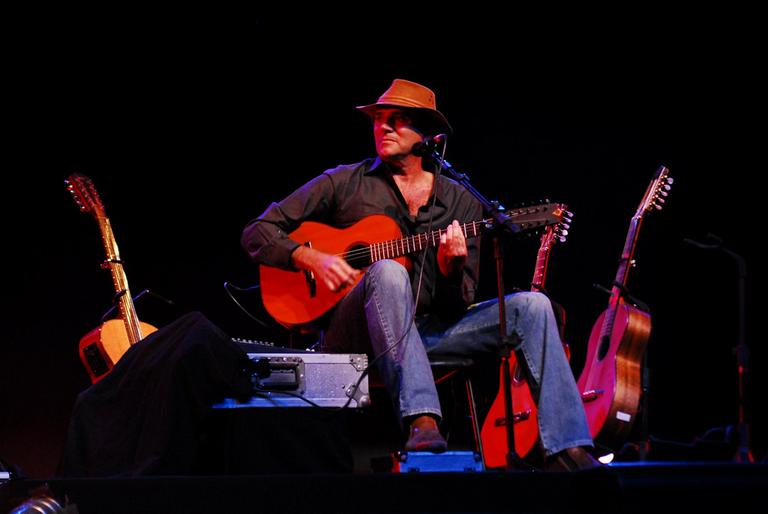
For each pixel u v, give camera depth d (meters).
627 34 8.97
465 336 4.97
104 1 8.12
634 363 6.90
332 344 5.05
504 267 8.60
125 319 6.18
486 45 8.94
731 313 8.80
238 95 8.48
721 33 8.86
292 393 4.26
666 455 7.11
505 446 6.43
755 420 8.61
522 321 4.65
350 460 4.38
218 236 8.25
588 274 8.74
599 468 3.16
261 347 4.57
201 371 3.98
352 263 5.23
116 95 8.20
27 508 3.15
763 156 8.84
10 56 7.94
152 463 3.74
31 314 7.66
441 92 8.90
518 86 9.01
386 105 5.43
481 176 8.85
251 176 8.43
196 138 8.36
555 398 4.42
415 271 5.28
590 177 8.93
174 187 8.24
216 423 4.11
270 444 4.17
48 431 7.50
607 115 9.04
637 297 8.84
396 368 4.37
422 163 5.63
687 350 8.81
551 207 4.61
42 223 7.82
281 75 8.58
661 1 8.83
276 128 8.54
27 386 7.54
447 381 5.41
